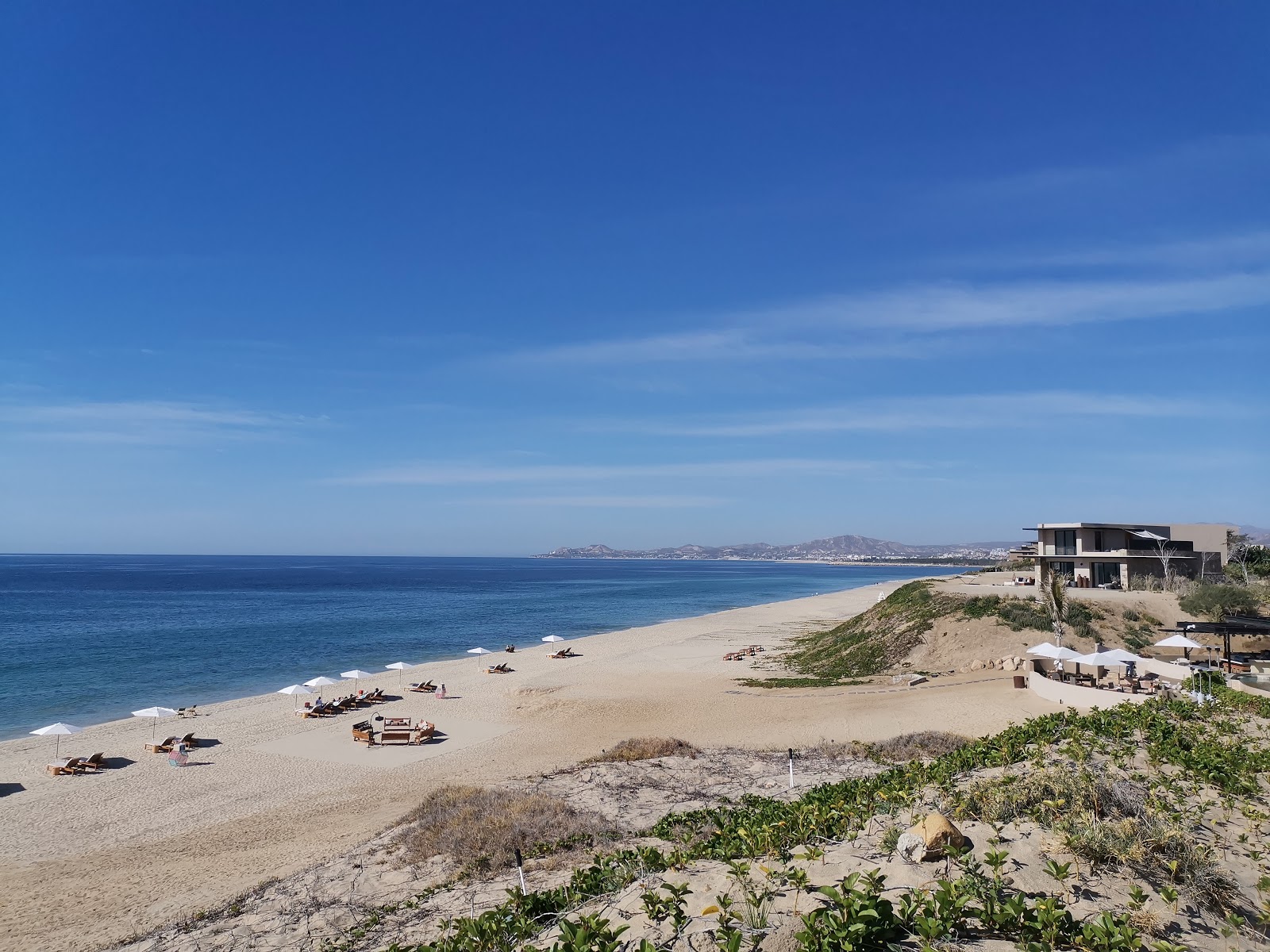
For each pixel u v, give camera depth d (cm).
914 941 666
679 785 2002
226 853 1948
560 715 3462
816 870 819
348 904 1380
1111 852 820
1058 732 1570
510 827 1653
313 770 2742
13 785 2639
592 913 818
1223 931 715
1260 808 1080
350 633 7312
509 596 13125
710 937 701
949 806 1019
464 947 818
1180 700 1886
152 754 3011
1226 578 5203
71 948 1405
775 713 3084
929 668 3753
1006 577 7806
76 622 8038
